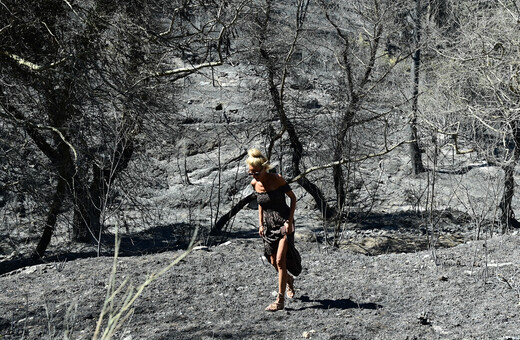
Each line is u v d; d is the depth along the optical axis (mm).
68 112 13477
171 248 12430
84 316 5801
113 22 13516
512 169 13984
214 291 6711
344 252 9523
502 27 15500
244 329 5414
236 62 17750
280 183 6039
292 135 18359
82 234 15312
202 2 14602
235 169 24172
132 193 16250
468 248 9086
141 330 5406
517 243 9180
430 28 18469
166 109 14906
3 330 5422
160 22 15141
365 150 16922
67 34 13719
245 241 10883
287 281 6363
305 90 19328
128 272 7512
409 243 13516
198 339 5160
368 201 20734
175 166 24234
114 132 12648
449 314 5855
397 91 18875
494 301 6219
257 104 19984
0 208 15133
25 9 13016
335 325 5500
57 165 13703
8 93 13422
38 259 13312
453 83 16062
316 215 20484
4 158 13148
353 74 18000
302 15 17422
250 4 15273
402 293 6605
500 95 14633
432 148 12539
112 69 14031
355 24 18219
